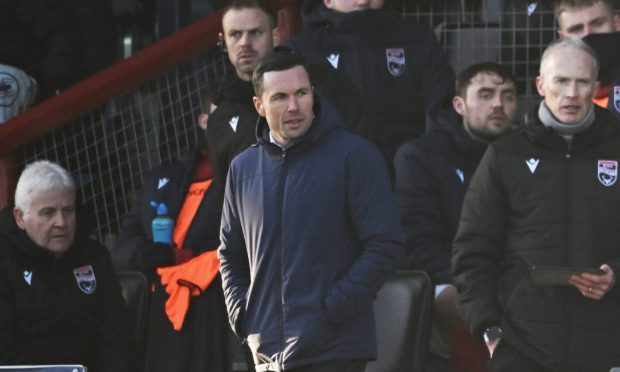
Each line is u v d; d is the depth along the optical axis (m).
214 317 25.47
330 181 21.20
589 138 22.00
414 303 23.69
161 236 26.94
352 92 25.09
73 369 20.06
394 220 21.25
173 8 35.06
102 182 29.98
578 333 21.73
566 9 27.14
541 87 22.41
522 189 22.14
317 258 21.16
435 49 28.30
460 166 25.95
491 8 30.06
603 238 21.84
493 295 22.39
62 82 32.41
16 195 24.47
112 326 24.84
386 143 25.47
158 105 29.73
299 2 29.80
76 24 32.56
